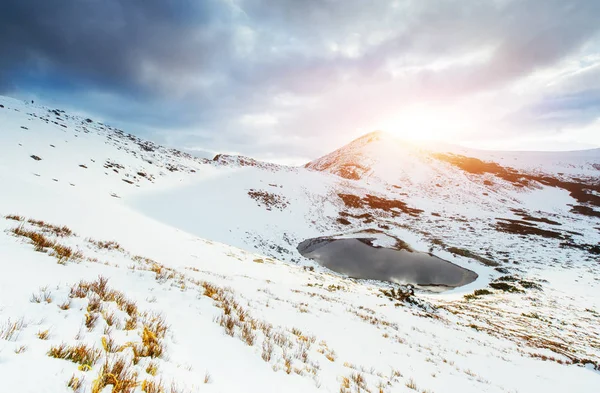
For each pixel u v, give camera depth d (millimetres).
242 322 6777
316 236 54469
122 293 5797
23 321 3389
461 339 15852
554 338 21922
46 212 18641
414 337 13328
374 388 5871
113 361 3232
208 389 3441
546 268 41750
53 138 51688
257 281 18641
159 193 50938
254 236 46969
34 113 61875
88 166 47562
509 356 14438
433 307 23984
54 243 8711
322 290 21531
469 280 38906
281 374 4820
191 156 89812
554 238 57500
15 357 2652
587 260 45062
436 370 9070
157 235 25812
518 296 32875
